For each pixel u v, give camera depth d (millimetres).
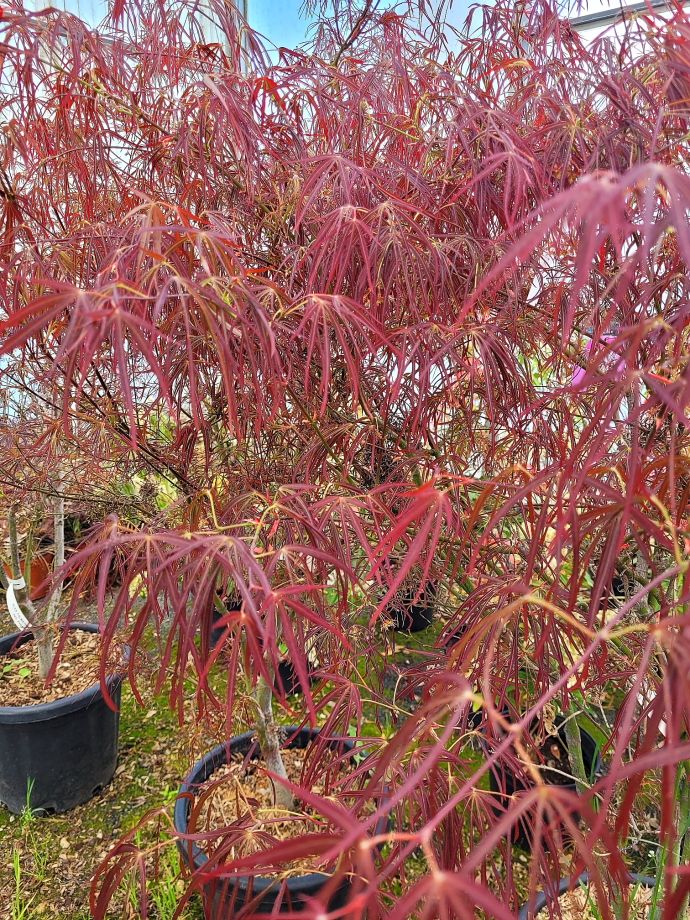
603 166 937
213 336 687
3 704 1899
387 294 950
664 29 844
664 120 870
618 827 457
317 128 1266
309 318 835
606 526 674
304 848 478
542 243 965
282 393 996
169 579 689
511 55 1276
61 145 1169
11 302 1029
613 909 1145
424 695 694
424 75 1174
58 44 1095
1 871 1699
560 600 893
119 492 1600
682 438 840
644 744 483
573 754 1419
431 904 348
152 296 680
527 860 1585
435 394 1174
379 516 1085
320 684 1053
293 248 1153
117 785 1996
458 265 1100
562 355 1077
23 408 1663
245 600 611
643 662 437
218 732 1474
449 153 1032
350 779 933
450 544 1163
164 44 1229
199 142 1073
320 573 916
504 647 973
